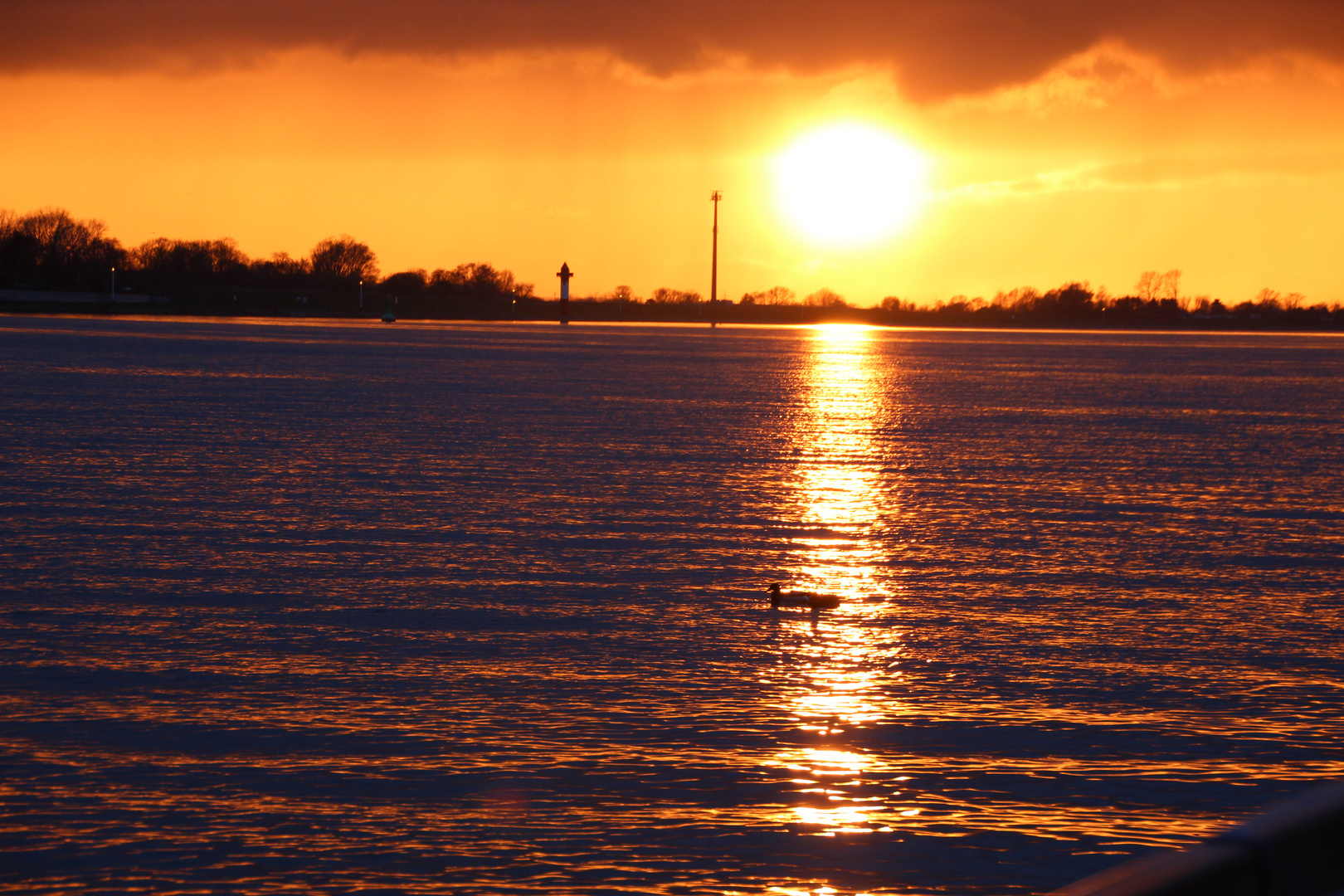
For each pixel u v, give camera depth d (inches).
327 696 1195.3
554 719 1144.2
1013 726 1151.6
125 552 1827.0
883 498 2539.4
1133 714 1190.3
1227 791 1008.2
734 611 1567.4
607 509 2309.3
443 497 2399.1
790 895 826.2
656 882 839.7
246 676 1250.6
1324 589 1742.1
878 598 1652.3
